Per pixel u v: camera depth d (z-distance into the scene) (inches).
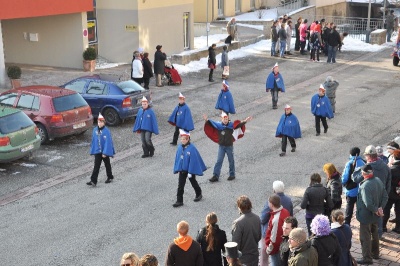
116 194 557.3
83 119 727.1
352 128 773.3
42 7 1043.9
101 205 530.9
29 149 639.1
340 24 1795.0
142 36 1209.4
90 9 1156.5
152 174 611.2
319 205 413.1
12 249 447.8
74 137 751.7
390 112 854.5
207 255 344.5
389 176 428.8
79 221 496.7
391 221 479.5
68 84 820.6
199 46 1408.7
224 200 539.5
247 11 1849.2
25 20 1194.6
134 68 975.6
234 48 1386.6
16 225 490.3
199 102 917.2
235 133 580.1
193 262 329.7
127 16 1195.9
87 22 1205.1
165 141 727.1
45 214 512.1
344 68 1200.8
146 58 989.8
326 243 312.7
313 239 315.3
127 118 812.6
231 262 294.4
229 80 1087.6
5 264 424.2
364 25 1811.0
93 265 422.0
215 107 821.9
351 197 446.9
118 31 1213.1
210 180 585.9
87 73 1117.1
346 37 1550.2
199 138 735.1
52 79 1058.1
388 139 726.5
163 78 1045.2
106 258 432.1
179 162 521.0
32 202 539.8
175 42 1316.4
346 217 455.5
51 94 713.0
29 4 1018.7
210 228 343.3
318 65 1233.4
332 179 434.0
